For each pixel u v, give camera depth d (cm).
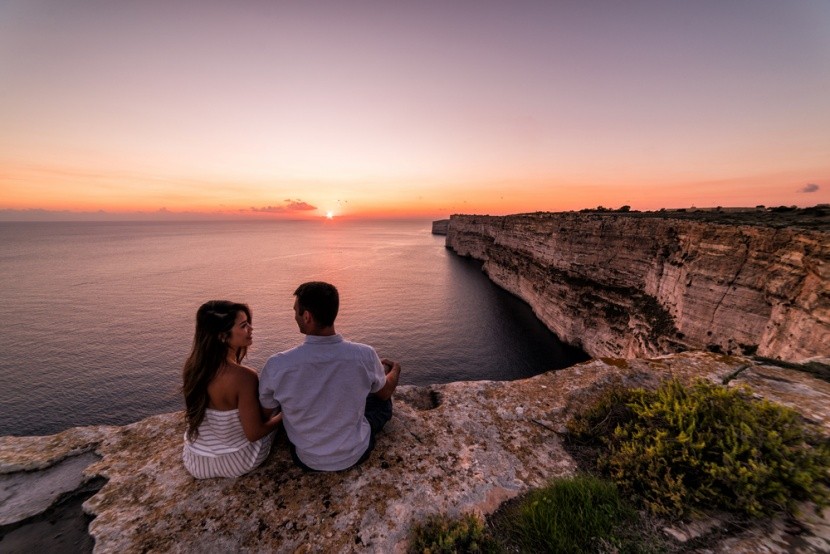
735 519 248
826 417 348
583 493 263
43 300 6906
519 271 6975
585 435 358
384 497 280
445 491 288
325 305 256
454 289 7900
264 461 315
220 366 262
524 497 284
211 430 279
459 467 317
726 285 2153
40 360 4159
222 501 275
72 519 269
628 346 3241
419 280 8906
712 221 2788
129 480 304
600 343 3791
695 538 235
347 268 10756
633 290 3422
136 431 381
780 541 226
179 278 9125
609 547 230
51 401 3366
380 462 319
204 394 266
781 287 1745
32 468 323
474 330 5219
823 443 291
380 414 336
